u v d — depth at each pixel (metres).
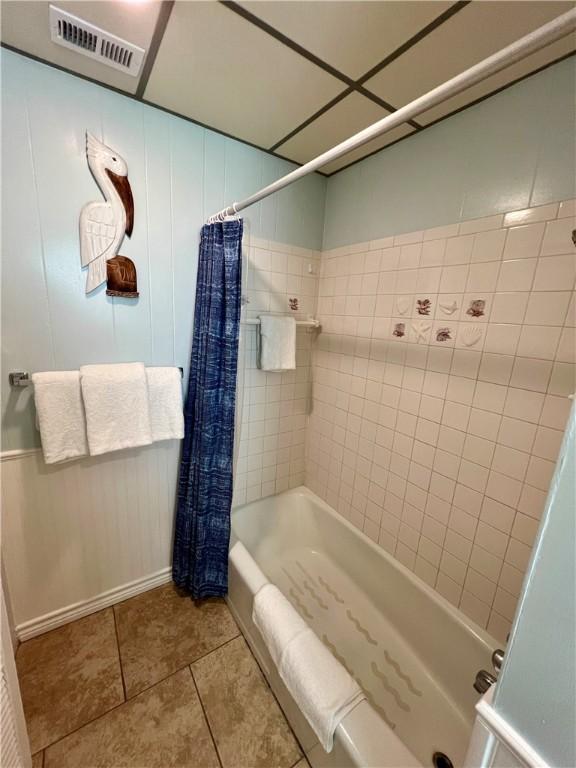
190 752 1.09
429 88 1.12
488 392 1.21
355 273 1.74
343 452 1.92
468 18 0.85
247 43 0.96
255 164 1.59
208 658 1.38
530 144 1.04
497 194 1.13
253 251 1.69
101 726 1.15
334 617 1.62
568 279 0.99
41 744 1.09
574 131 0.95
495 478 1.21
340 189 1.79
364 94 1.17
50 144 1.13
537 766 0.46
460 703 1.26
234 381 1.43
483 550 1.27
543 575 0.45
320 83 1.12
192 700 1.23
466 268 1.24
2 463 1.24
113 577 1.60
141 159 1.30
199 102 1.25
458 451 1.32
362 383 1.75
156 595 1.68
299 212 1.81
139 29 0.92
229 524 1.54
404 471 1.56
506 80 1.05
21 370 1.22
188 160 1.41
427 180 1.35
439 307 1.35
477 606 1.30
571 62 0.94
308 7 0.84
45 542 1.39
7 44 1.00
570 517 0.42
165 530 1.71
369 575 1.73
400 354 1.53
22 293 1.18
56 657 1.36
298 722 1.11
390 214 1.52
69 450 1.28
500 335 1.16
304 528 2.14
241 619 1.49
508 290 1.13
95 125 1.19
